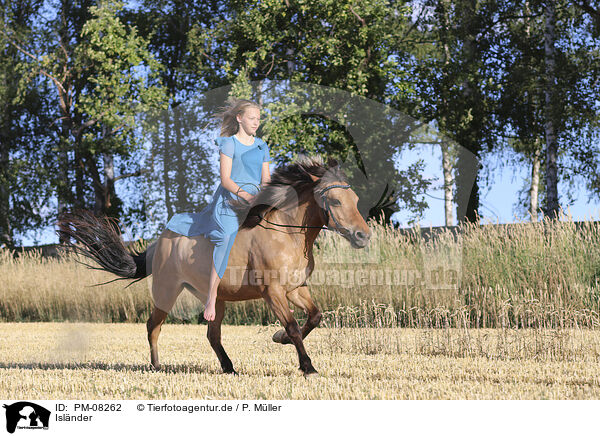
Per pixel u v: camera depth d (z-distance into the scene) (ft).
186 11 82.64
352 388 17.99
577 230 40.57
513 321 35.06
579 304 33.04
